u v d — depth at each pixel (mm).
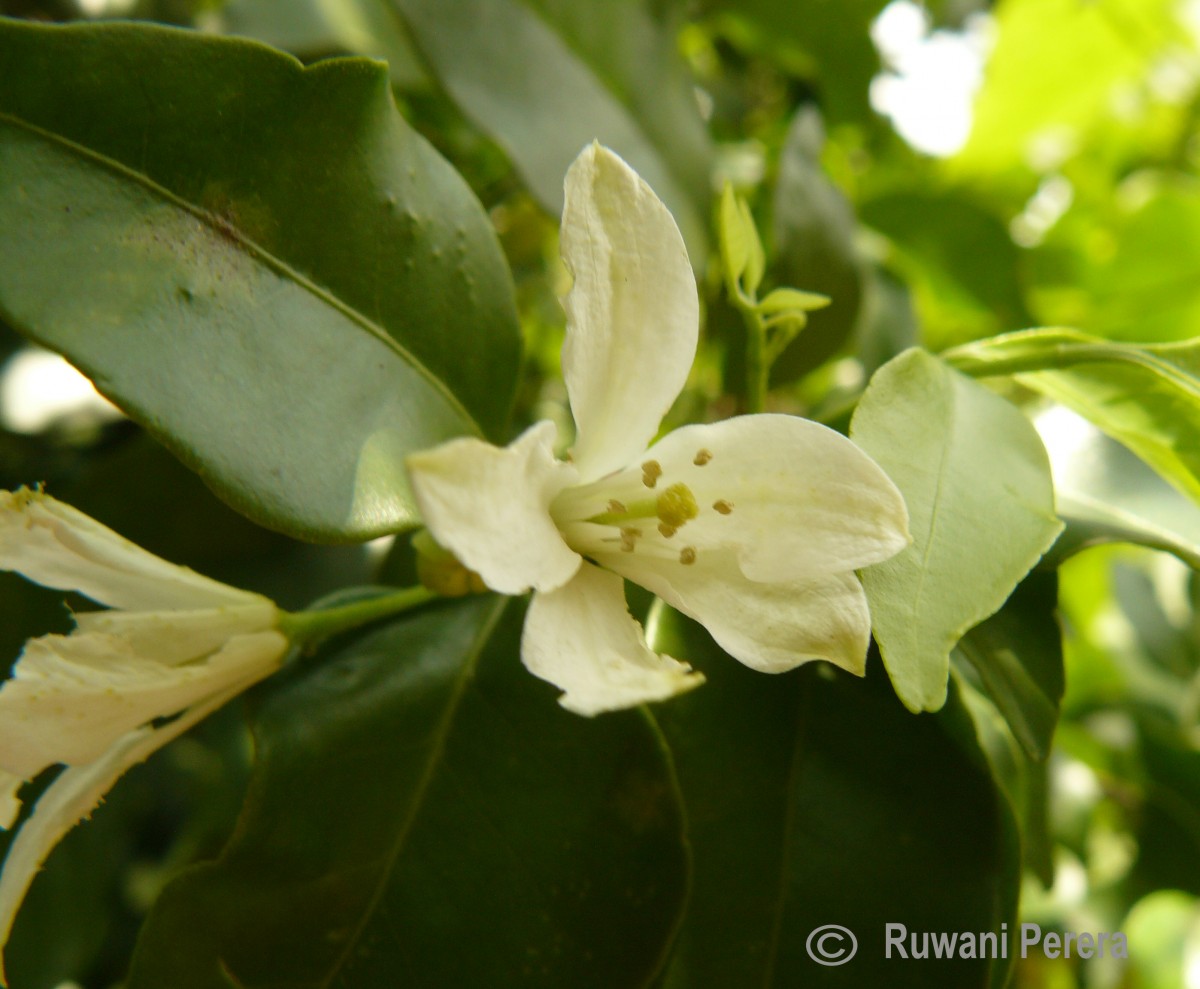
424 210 58
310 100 53
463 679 61
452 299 60
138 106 49
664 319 52
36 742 50
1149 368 60
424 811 57
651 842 56
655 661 49
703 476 53
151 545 87
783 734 62
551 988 54
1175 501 81
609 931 55
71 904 86
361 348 55
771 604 50
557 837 56
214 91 51
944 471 52
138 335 47
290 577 91
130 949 118
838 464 51
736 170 116
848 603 49
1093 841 138
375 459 53
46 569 52
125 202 49
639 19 89
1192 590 130
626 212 50
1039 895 122
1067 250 129
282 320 52
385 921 55
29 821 53
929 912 59
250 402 50
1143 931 162
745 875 59
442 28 79
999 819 60
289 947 55
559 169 80
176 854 97
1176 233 124
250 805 56
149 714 53
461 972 55
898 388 55
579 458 53
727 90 132
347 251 55
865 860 60
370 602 60
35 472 102
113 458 85
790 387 93
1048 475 54
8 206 46
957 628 48
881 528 49
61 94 48
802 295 62
